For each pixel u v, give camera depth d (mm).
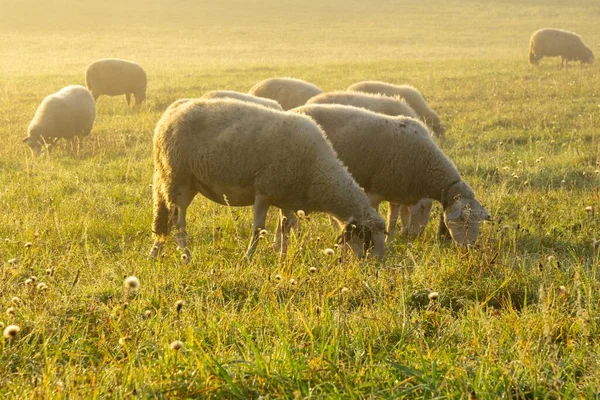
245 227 11453
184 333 6477
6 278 8016
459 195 10797
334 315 6789
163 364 5551
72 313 7215
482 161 16656
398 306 7293
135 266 8781
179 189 10242
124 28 79562
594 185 13672
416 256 9695
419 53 58719
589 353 5988
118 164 17188
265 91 18500
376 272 8438
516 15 95188
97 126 23531
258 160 9617
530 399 5309
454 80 34969
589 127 21266
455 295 7945
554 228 11094
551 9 99625
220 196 10195
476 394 5125
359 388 5379
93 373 5500
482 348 6145
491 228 9898
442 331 6766
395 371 5652
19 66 48688
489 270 8430
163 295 7633
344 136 10977
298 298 7633
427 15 96375
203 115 9898
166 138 10125
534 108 25125
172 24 84562
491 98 28500
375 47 65062
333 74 39062
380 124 11109
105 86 28922
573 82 31766
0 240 10164
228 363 5547
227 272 8445
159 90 33344
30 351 6148
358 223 9680
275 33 78062
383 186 11258
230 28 82000
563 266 8703
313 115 11078
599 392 5195
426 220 11547
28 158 18547
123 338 5754
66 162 18016
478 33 78125
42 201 13016
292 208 10094
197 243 10570
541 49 42656
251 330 6703
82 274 8617
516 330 6355
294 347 6086
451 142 19906
